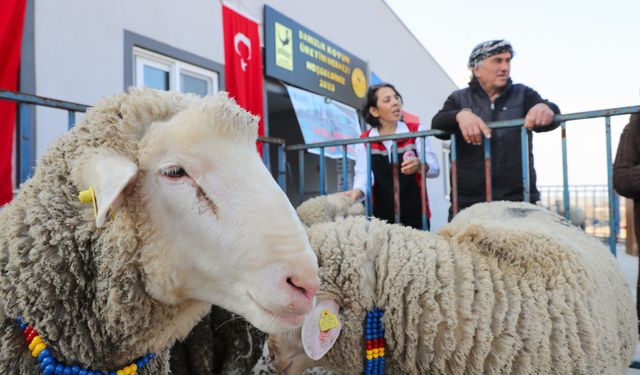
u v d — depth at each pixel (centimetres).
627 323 212
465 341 161
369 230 194
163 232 114
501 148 332
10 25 394
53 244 114
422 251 180
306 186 1005
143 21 525
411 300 168
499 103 346
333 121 875
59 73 438
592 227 1330
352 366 178
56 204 117
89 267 117
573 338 163
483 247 186
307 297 112
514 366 162
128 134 118
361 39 1030
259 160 125
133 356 124
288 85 781
